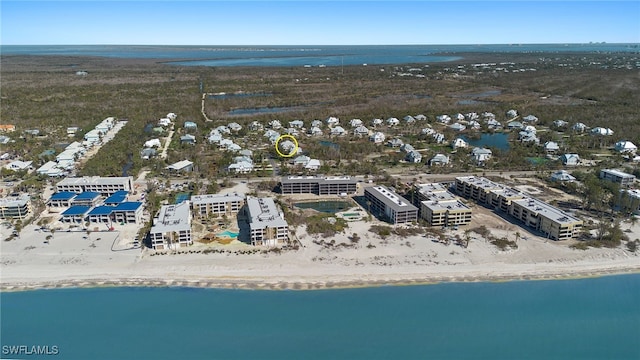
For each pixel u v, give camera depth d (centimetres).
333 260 16900
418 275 16100
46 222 19625
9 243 17862
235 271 16200
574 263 16775
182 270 16212
